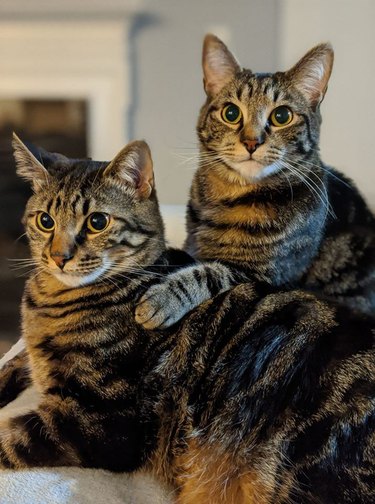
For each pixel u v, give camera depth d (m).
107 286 0.35
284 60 0.83
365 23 0.81
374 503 0.28
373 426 0.28
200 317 0.34
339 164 0.87
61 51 0.85
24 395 0.38
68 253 0.33
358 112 0.84
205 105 0.45
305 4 0.81
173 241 0.53
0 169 0.89
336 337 0.31
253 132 0.41
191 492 0.32
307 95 0.43
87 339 0.33
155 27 0.84
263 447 0.30
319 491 0.29
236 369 0.32
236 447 0.31
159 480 0.33
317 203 0.43
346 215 0.46
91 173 0.35
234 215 0.42
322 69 0.43
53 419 0.32
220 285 0.38
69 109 0.88
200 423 0.32
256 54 0.84
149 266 0.36
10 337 0.80
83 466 0.32
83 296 0.34
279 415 0.30
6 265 0.87
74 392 0.32
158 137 0.88
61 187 0.34
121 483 0.32
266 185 0.42
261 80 0.42
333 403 0.29
